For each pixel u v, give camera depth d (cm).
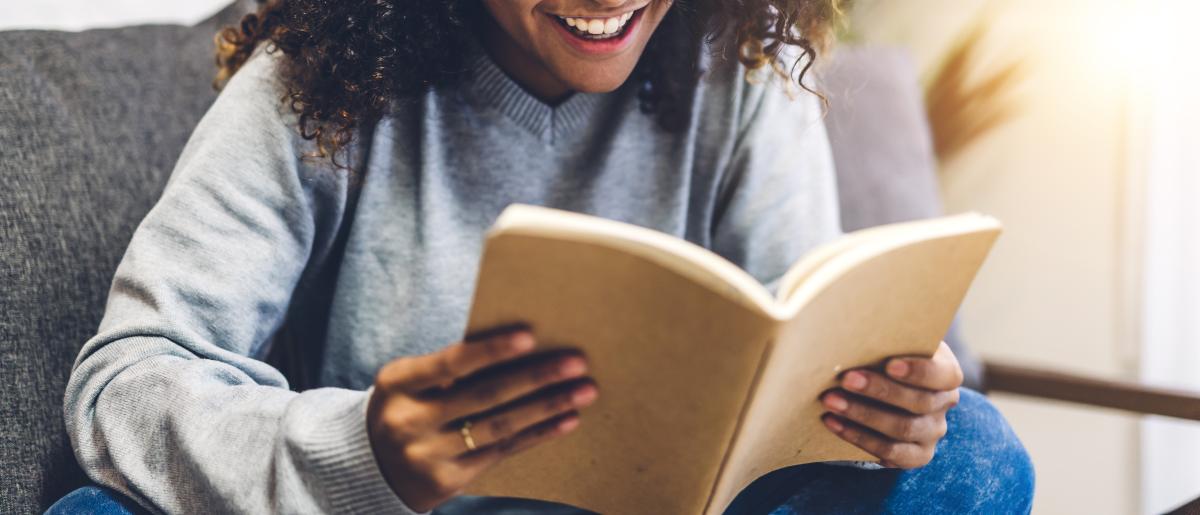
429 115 83
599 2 71
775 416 65
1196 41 159
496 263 51
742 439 61
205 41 114
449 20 80
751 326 53
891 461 73
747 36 88
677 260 51
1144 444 177
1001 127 178
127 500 72
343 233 87
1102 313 176
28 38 98
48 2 123
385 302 85
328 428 63
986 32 175
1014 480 78
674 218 93
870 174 130
